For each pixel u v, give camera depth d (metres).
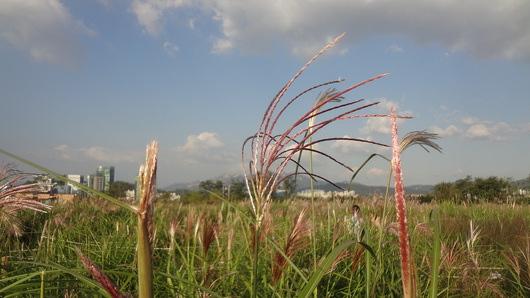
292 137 1.82
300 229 2.76
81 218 8.46
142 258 1.02
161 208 11.12
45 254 4.81
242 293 3.66
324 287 4.05
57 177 1.14
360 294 3.97
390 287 3.90
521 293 4.68
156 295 3.68
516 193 16.02
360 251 2.99
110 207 9.79
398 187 1.02
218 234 4.66
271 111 1.88
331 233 5.87
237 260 4.18
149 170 1.04
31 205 3.00
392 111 1.04
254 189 1.90
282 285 3.54
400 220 1.01
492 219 9.63
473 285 4.57
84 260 0.98
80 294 3.38
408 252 1.01
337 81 1.80
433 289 1.29
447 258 4.32
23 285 1.99
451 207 13.40
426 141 2.49
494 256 6.28
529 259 5.06
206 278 3.36
